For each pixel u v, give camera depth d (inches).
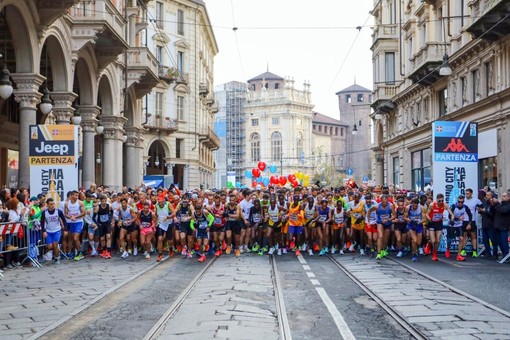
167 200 764.0
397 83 1844.2
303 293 471.8
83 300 442.0
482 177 1143.0
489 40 1029.8
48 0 782.5
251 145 4845.0
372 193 794.8
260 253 758.5
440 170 775.1
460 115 1224.8
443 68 1061.8
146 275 577.0
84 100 1043.9
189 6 2333.9
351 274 576.1
